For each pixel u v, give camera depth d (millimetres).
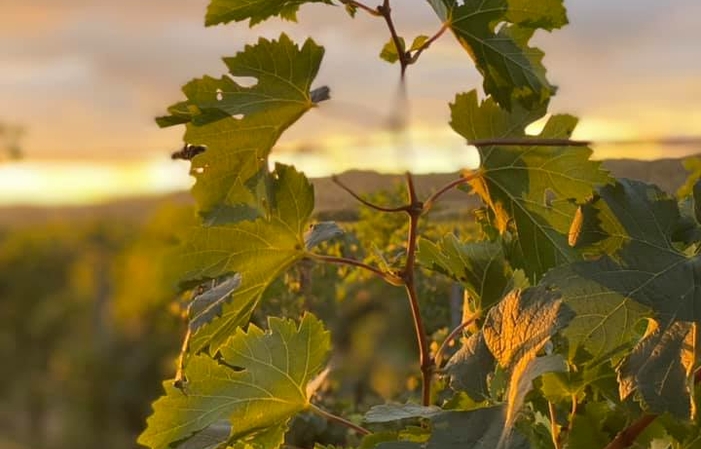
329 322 3689
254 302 1849
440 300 3344
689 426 1494
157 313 3164
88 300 3299
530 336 1391
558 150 1778
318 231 1905
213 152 1724
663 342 1394
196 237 1779
